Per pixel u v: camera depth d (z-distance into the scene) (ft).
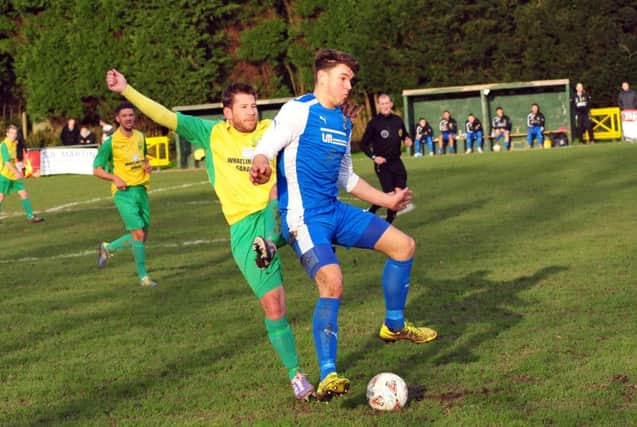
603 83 138.82
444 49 143.74
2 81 165.78
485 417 20.74
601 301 32.07
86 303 37.63
